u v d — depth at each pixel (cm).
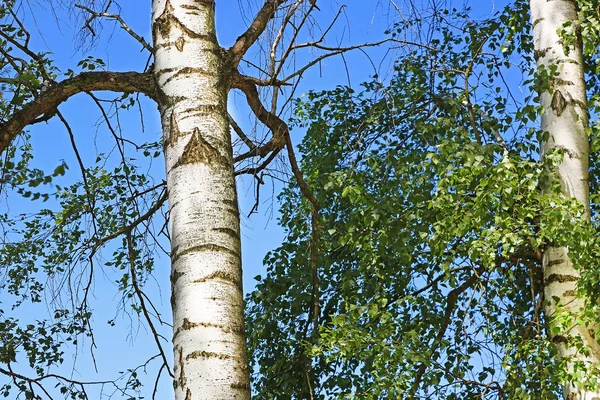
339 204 848
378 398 681
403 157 763
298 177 535
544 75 665
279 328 823
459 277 794
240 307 351
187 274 350
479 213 620
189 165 370
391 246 741
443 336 766
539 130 676
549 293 650
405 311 787
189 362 337
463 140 740
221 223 361
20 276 738
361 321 744
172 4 404
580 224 584
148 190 550
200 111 381
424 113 822
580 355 615
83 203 671
